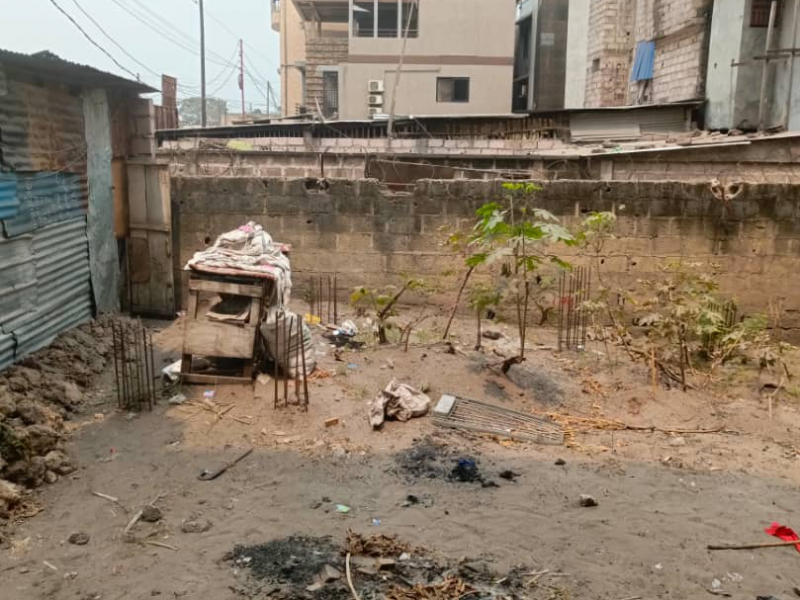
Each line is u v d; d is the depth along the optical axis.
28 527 3.97
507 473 4.75
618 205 8.36
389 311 7.42
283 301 6.24
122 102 8.45
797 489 4.68
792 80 12.41
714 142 12.02
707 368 6.94
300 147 16.38
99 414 5.52
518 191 8.45
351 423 5.44
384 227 8.78
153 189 8.37
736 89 13.28
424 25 22.36
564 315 8.33
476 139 15.34
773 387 6.51
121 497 4.32
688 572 3.72
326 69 25.03
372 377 6.29
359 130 16.81
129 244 8.54
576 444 5.29
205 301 6.14
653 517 4.28
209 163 14.52
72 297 7.21
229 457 4.88
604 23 18.86
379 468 4.80
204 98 27.45
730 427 5.68
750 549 3.96
